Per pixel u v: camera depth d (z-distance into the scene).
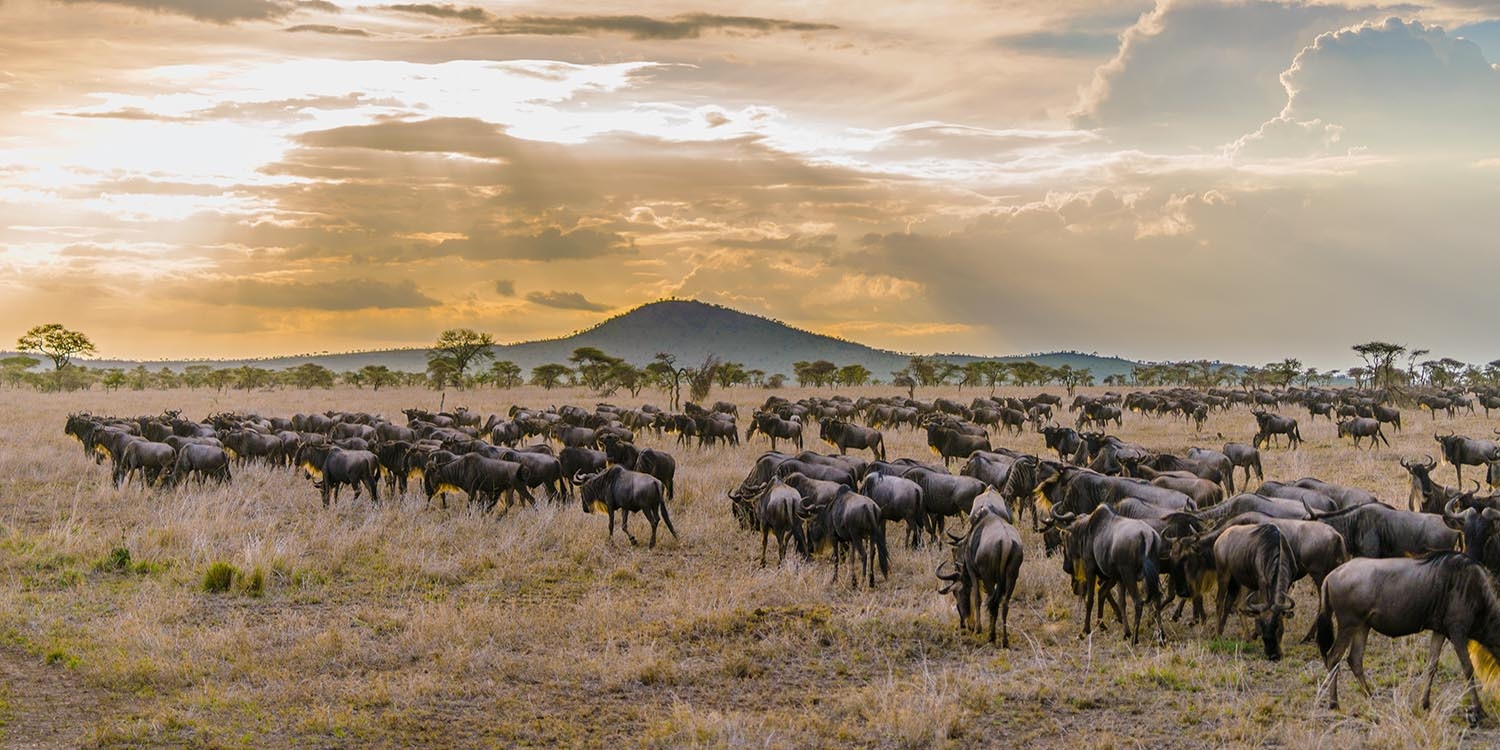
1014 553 12.87
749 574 16.84
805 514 16.61
